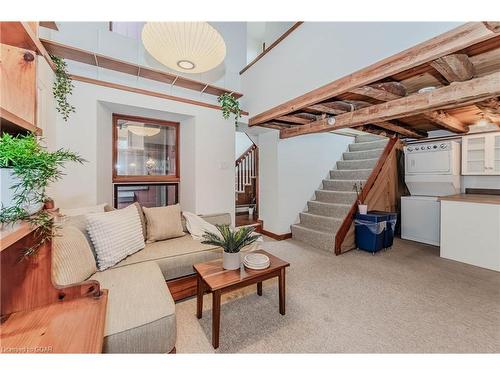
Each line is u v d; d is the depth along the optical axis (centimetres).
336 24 240
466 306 202
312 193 478
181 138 379
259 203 473
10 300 94
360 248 360
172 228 253
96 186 267
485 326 174
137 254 205
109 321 115
